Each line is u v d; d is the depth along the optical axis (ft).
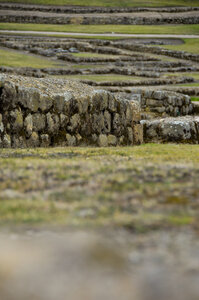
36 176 151.53
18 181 142.51
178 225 91.30
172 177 150.92
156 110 529.86
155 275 65.05
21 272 64.85
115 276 64.13
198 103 570.05
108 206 109.19
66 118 294.66
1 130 251.60
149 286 61.36
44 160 195.11
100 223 91.81
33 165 174.70
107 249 75.15
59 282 61.93
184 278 63.98
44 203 111.14
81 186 135.54
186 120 414.62
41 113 277.03
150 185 136.56
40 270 65.41
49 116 282.36
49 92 287.89
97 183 139.54
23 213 100.48
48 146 282.15
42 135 278.87
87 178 148.05
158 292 59.52
